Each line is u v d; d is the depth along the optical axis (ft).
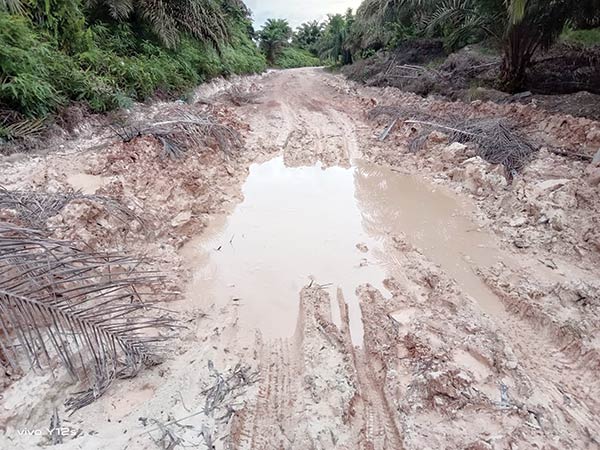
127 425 8.08
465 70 43.19
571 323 10.39
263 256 15.67
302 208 20.12
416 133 28.53
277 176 24.64
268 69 97.66
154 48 39.93
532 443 7.57
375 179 23.82
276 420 8.48
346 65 85.15
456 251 15.60
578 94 28.50
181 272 14.06
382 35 63.98
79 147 21.44
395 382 9.18
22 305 8.04
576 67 36.09
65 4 29.12
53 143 21.21
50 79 23.70
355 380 9.55
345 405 8.61
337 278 14.20
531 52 33.55
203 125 26.02
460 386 8.71
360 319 12.08
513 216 17.26
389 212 19.45
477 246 15.87
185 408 8.54
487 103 31.14
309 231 17.70
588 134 21.90
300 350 10.48
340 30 95.09
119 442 7.66
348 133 32.99
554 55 39.81
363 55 76.64
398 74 52.13
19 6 24.11
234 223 18.45
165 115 27.78
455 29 42.93
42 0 27.53
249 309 12.54
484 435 7.79
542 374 9.41
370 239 16.93
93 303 10.60
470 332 10.68
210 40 50.42
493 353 9.72
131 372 9.22
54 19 27.84
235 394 9.04
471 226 17.53
